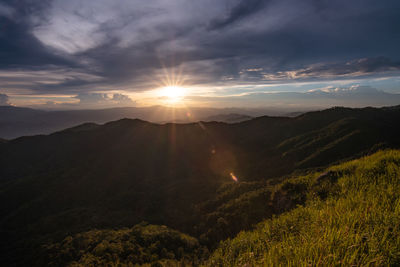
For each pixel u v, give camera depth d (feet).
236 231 73.46
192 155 419.95
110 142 491.31
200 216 146.82
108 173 357.00
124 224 162.91
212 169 359.66
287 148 354.74
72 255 99.55
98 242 105.09
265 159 337.31
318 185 24.70
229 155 398.21
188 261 74.64
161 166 384.68
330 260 5.61
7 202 277.44
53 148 502.38
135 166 383.45
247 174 299.38
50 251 110.11
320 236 7.46
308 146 312.29
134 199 237.66
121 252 87.66
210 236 92.32
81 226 166.50
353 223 7.54
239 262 9.37
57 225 182.70
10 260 121.49
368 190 13.23
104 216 192.44
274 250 7.57
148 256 82.94
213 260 12.80
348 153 252.83
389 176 15.25
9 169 436.35
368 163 21.99
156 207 206.69
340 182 19.57
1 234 182.91
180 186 252.21
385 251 5.89
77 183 314.35
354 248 6.14
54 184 310.45
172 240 96.84
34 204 261.24
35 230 180.75
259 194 82.69
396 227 7.16
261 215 66.18
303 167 262.67
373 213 8.59
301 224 11.32
